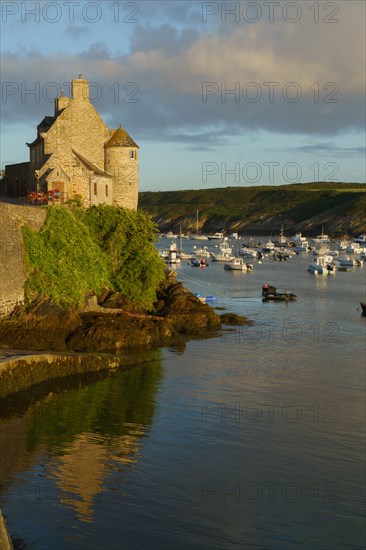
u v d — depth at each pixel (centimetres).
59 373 3347
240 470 2277
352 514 1981
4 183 7019
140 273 5091
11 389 3047
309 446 2512
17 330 4003
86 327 4244
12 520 1864
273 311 6438
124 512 1941
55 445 2447
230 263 13062
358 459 2397
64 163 5819
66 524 1856
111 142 6206
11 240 4131
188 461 2339
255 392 3266
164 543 1781
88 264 4697
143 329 4462
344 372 3747
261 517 1942
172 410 2916
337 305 7075
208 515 1944
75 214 5203
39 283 4262
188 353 4144
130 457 2358
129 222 5238
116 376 3478
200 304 5422
